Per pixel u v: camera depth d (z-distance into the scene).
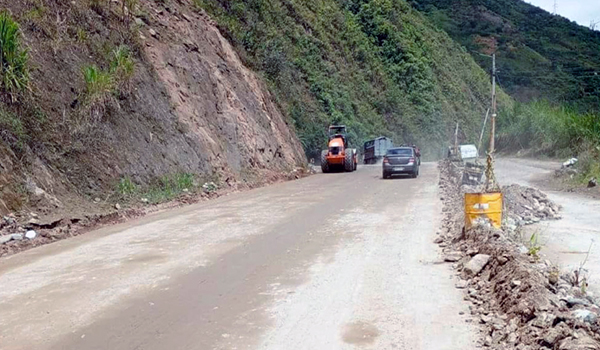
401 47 66.81
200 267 8.83
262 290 7.56
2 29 13.96
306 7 53.72
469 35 109.19
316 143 39.91
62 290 7.73
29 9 16.92
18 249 10.70
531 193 16.69
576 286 7.61
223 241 10.84
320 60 48.84
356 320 6.38
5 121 13.32
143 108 19.12
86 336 6.04
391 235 11.19
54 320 6.55
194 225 12.88
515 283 6.75
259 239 10.98
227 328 6.20
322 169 33.78
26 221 12.03
